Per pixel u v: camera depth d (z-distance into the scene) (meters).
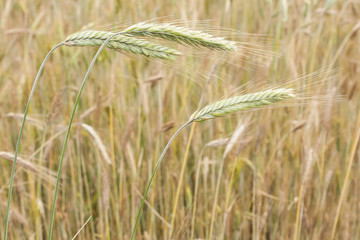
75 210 1.17
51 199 1.19
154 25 0.76
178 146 1.30
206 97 1.30
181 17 1.36
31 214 1.20
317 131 1.20
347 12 1.72
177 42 0.78
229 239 1.20
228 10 1.49
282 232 1.25
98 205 1.26
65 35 1.37
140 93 1.26
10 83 1.38
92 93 1.34
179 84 1.35
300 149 1.27
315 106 1.15
